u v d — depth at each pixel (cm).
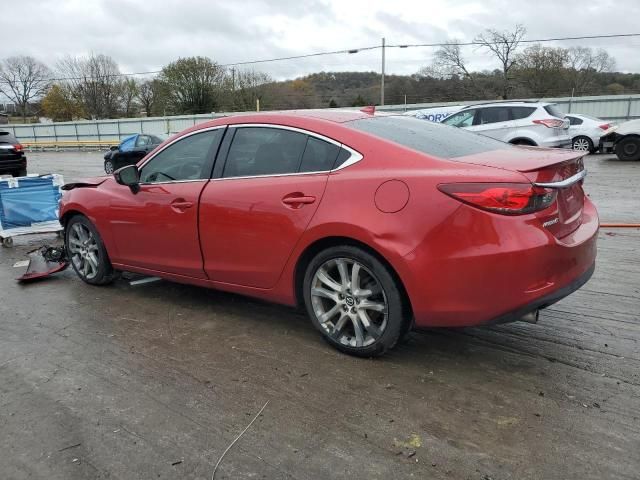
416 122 398
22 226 737
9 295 503
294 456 253
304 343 375
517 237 286
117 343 384
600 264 538
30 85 7181
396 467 243
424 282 303
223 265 398
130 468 248
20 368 349
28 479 242
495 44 5159
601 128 1834
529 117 1342
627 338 366
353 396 303
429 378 321
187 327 411
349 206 324
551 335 375
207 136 415
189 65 5656
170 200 422
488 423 274
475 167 304
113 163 1872
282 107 5719
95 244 507
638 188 1036
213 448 261
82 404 303
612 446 252
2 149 1401
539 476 234
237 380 325
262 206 364
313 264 351
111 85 6944
